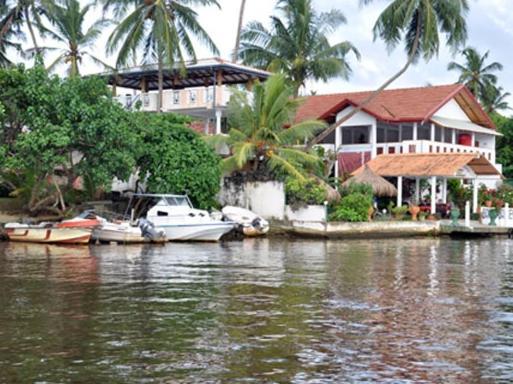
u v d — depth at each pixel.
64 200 32.38
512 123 55.81
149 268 20.14
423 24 38.75
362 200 34.31
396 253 26.12
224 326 12.22
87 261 21.84
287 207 34.47
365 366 9.88
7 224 28.84
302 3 45.09
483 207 39.28
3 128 28.16
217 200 36.00
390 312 13.68
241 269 20.12
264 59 46.59
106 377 9.21
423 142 42.22
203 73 41.47
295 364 9.92
